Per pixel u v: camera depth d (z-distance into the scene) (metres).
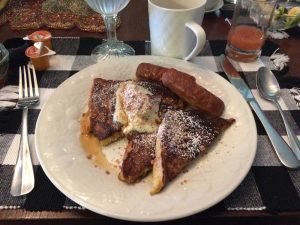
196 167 0.25
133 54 0.40
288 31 0.45
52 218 0.22
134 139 0.26
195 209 0.21
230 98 0.30
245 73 0.37
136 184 0.23
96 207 0.21
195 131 0.27
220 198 0.21
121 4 0.37
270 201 0.23
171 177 0.23
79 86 0.32
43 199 0.23
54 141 0.26
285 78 0.36
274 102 0.32
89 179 0.23
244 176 0.23
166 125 0.27
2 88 0.34
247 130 0.27
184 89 0.29
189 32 0.34
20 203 0.23
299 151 0.27
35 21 0.46
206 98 0.28
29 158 0.26
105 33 0.44
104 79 0.33
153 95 0.30
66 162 0.24
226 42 0.42
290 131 0.29
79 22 0.46
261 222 0.23
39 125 0.27
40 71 0.37
